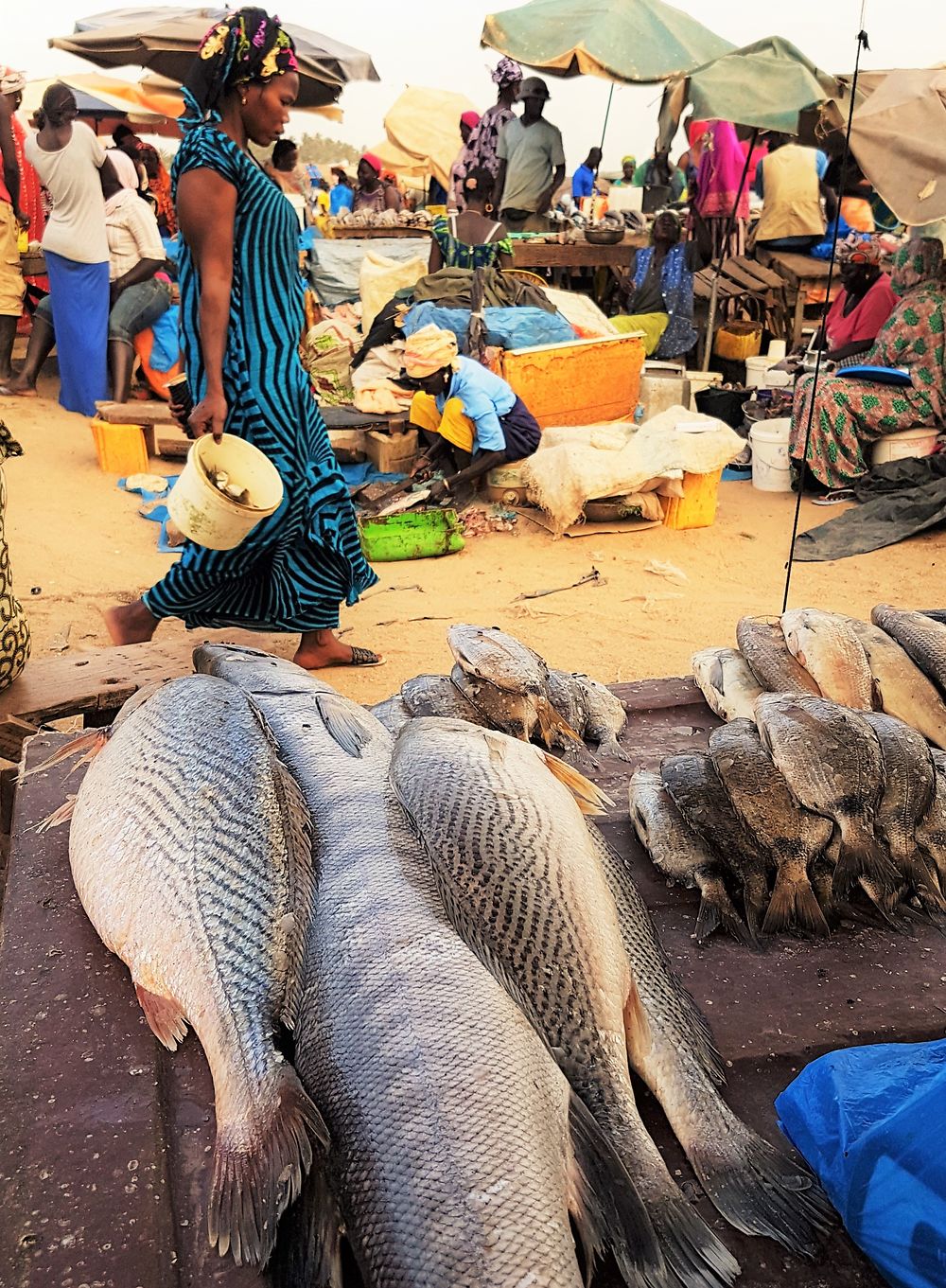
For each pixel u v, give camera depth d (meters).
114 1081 1.77
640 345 8.23
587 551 6.56
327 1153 1.45
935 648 2.91
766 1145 1.56
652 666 4.84
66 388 9.16
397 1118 1.42
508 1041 1.54
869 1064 1.58
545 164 12.25
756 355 10.94
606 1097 1.60
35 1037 1.86
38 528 6.55
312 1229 1.39
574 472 6.61
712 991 1.98
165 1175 1.59
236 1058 1.64
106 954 2.08
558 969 1.73
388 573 6.19
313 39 12.14
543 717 2.86
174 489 3.69
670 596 5.74
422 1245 1.28
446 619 5.44
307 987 1.72
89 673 3.70
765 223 12.62
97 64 11.97
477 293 8.18
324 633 4.63
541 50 10.47
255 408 3.88
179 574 4.12
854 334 8.77
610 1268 1.44
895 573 6.15
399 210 14.16
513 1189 1.32
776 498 7.79
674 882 2.31
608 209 15.45
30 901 2.23
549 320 8.04
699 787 2.32
